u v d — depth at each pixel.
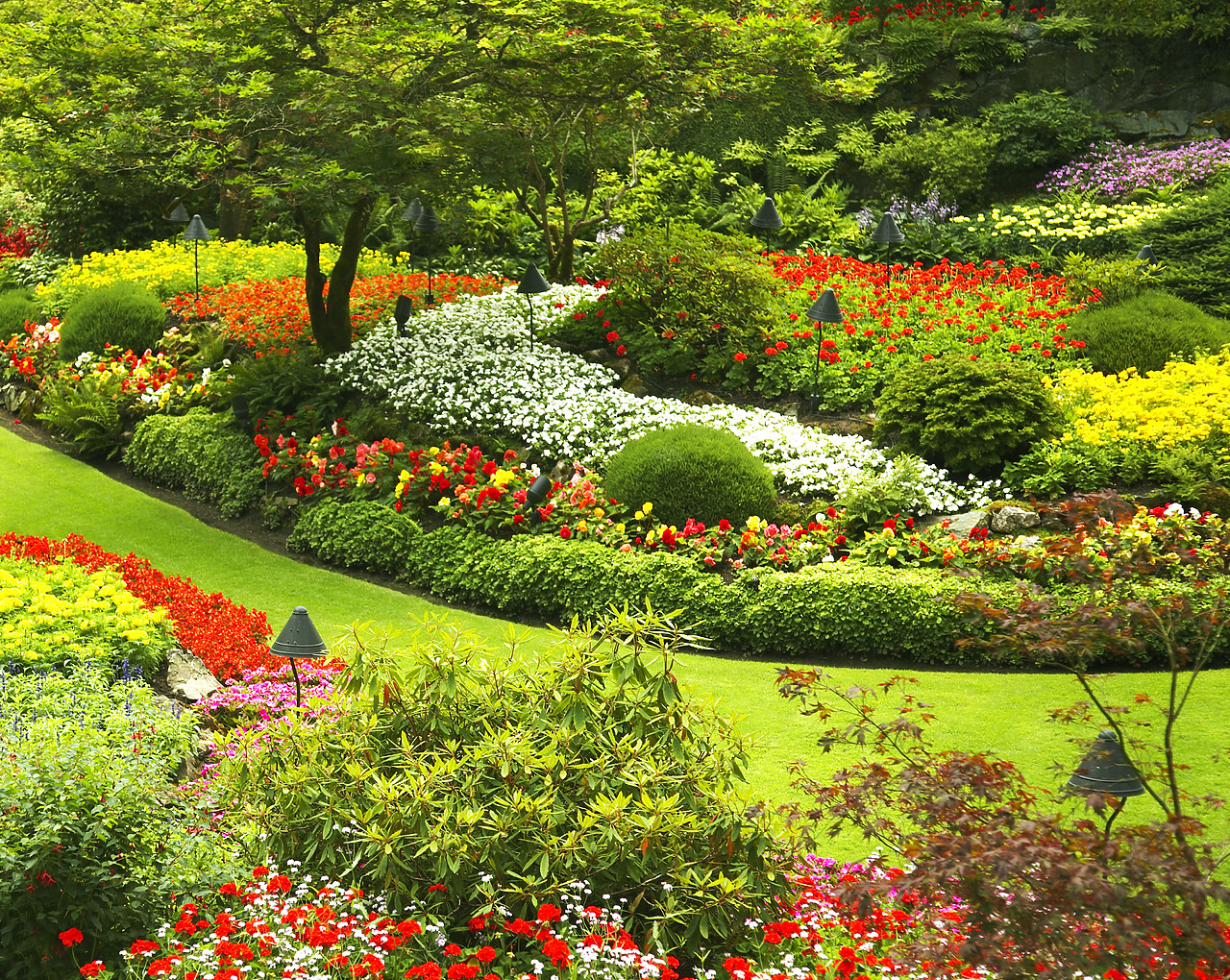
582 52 11.15
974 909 3.33
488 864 4.56
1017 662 8.14
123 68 10.68
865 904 3.43
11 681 5.93
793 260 15.64
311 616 9.32
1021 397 10.28
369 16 11.49
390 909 4.64
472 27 11.34
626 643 5.01
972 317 13.57
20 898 3.90
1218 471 9.55
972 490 10.20
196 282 16.53
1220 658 7.80
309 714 5.45
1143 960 2.96
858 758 6.74
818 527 9.73
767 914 4.71
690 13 11.70
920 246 19.02
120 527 11.38
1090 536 4.40
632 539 9.82
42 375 15.33
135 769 4.39
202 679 7.19
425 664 5.09
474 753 4.73
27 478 12.77
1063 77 22.17
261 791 5.02
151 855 4.34
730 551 9.42
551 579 9.38
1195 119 21.28
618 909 4.61
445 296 15.62
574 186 21.25
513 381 12.31
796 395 12.64
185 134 10.79
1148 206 18.09
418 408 12.07
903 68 22.55
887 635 8.47
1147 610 3.86
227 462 12.19
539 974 4.29
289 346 13.84
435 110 11.09
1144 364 12.07
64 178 11.73
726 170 22.02
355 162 10.76
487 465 10.66
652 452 10.05
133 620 7.19
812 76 13.05
